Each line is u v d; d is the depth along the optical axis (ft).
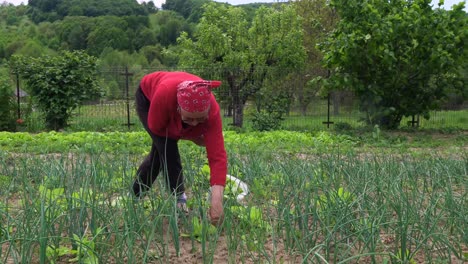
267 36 63.82
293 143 33.88
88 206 11.35
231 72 54.03
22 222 12.05
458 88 45.80
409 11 43.45
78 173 14.99
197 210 12.83
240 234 11.66
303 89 54.54
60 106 47.96
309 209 12.93
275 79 53.67
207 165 18.13
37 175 17.49
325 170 18.02
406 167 17.74
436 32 43.01
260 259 11.05
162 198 11.94
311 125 51.98
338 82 43.88
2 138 34.19
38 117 49.47
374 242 10.58
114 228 10.44
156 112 11.51
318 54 76.48
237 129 48.01
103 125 50.62
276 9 71.87
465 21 44.14
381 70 44.27
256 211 12.72
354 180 15.48
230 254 10.64
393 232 12.24
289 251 11.49
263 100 52.54
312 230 11.90
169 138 12.50
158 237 12.03
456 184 17.98
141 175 13.55
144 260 9.23
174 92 11.19
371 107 44.68
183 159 18.86
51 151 28.84
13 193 16.61
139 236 10.61
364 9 42.42
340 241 10.49
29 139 35.12
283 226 12.44
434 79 45.80
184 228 12.60
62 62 48.52
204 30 63.57
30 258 9.61
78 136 37.17
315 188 13.92
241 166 18.39
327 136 38.34
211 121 11.06
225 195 14.53
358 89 44.27
